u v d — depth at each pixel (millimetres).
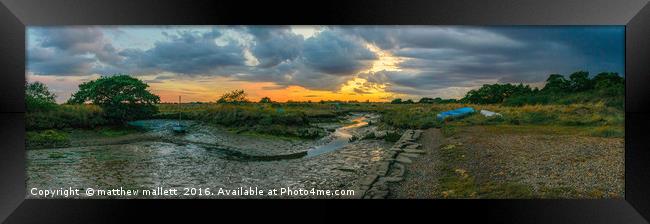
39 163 9055
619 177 8305
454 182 8266
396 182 8305
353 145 9383
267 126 9625
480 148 8867
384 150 9125
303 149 9391
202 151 9195
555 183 8188
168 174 8773
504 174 8328
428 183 8297
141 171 8938
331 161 8930
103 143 9227
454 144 9047
